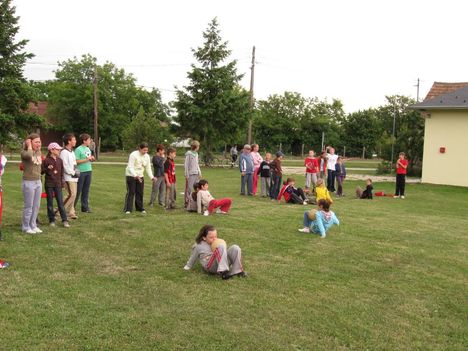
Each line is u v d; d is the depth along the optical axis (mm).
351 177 26750
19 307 4965
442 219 12195
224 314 5062
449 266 7391
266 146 58312
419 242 9039
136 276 6223
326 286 6145
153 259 7074
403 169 17266
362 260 7527
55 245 7590
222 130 33781
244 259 7285
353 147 61344
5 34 25234
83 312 4922
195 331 4605
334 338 4621
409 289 6195
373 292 6012
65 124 53094
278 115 59062
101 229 8898
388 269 7090
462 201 16797
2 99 25109
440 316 5320
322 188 13852
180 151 47250
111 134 53906
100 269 6473
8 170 21969
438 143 22828
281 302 5484
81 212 10617
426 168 23250
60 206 9008
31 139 8195
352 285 6246
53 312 4875
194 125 32875
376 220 11422
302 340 4535
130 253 7352
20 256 6879
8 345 4129
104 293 5516
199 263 6926
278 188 14711
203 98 32844
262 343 4426
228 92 32750
